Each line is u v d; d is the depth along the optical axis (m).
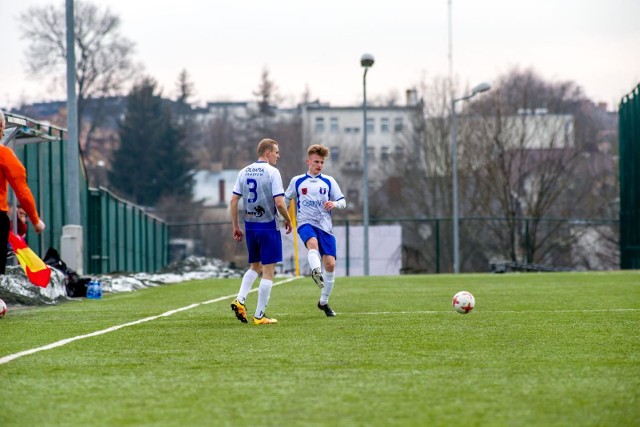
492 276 70.62
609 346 22.66
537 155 172.75
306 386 17.12
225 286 59.12
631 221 109.62
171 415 14.64
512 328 27.31
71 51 58.56
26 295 41.34
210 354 21.81
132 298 46.94
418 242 153.38
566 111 191.50
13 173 27.95
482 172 157.50
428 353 21.56
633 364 19.53
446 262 151.00
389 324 29.00
